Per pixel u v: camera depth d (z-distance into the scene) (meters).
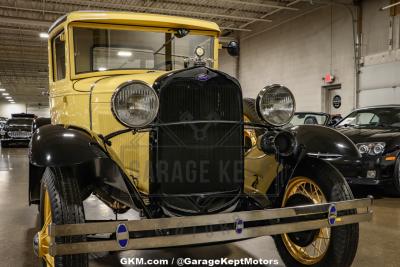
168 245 1.88
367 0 9.73
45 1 10.80
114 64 3.15
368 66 9.68
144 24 3.16
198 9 11.80
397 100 8.98
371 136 5.11
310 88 11.46
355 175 4.92
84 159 1.96
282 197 2.49
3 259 2.97
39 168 2.69
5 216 4.30
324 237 2.46
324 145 2.50
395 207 4.58
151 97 2.01
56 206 1.90
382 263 2.84
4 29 14.02
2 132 16.12
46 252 2.08
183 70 2.14
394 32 9.06
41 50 18.25
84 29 3.05
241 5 11.54
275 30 12.80
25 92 36.12
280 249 2.75
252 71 14.13
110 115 2.55
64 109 3.16
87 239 1.91
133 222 1.83
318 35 11.12
